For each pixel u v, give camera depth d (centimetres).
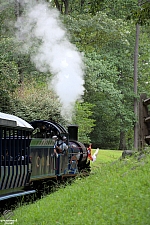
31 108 3017
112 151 4103
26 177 1580
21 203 1444
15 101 2981
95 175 1570
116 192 1129
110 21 4112
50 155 1927
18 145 1498
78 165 2414
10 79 2873
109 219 946
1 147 1327
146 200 996
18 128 1474
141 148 1573
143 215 923
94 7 2114
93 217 986
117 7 4694
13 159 1445
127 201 1033
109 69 4834
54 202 1261
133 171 1323
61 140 2091
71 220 1013
